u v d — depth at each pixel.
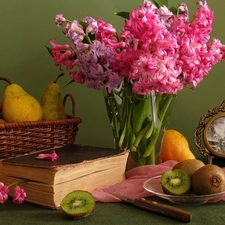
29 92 1.68
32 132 1.43
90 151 1.38
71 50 1.38
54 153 1.29
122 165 1.37
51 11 1.68
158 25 1.25
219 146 1.51
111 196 1.26
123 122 1.40
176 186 1.24
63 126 1.48
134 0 1.69
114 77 1.31
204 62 1.33
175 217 1.17
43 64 1.68
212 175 1.23
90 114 1.70
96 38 1.33
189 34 1.32
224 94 1.69
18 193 1.21
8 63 1.67
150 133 1.40
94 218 1.19
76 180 1.26
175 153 1.48
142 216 1.19
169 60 1.25
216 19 1.68
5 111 1.45
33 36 1.68
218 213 1.20
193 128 1.70
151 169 1.38
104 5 1.69
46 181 1.23
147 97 1.37
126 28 1.30
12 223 1.17
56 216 1.20
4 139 1.39
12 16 1.67
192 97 1.70
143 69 1.25
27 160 1.29
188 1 1.70
